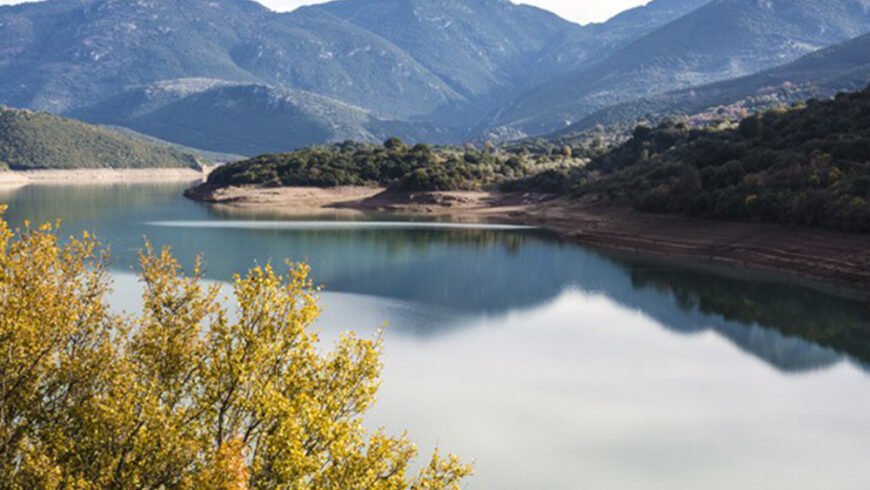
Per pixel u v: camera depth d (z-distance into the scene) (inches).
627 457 1159.0
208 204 6520.7
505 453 1155.9
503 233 4503.0
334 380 715.4
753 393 1480.1
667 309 2293.3
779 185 3644.2
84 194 7652.6
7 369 636.1
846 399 1450.5
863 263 2783.0
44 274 697.6
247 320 721.6
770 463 1151.6
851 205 3029.0
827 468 1138.0
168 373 689.6
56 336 674.2
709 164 4643.2
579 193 5689.0
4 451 618.5
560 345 1834.4
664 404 1407.5
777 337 1935.3
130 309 2004.2
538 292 2566.4
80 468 602.2
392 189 6865.2
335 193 7096.5
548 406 1379.2
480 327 2012.8
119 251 3243.1
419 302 2342.5
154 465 596.1
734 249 3405.5
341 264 3093.0
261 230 4301.2
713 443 1224.8
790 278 2866.6
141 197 7386.8
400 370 1576.0
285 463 609.6
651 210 4345.5
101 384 682.8
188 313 752.3
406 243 3875.5
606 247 3875.5
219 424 660.1
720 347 1833.2
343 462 658.2
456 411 1332.4
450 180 6722.4
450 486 682.2
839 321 2127.2
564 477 1080.2
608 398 1433.3
